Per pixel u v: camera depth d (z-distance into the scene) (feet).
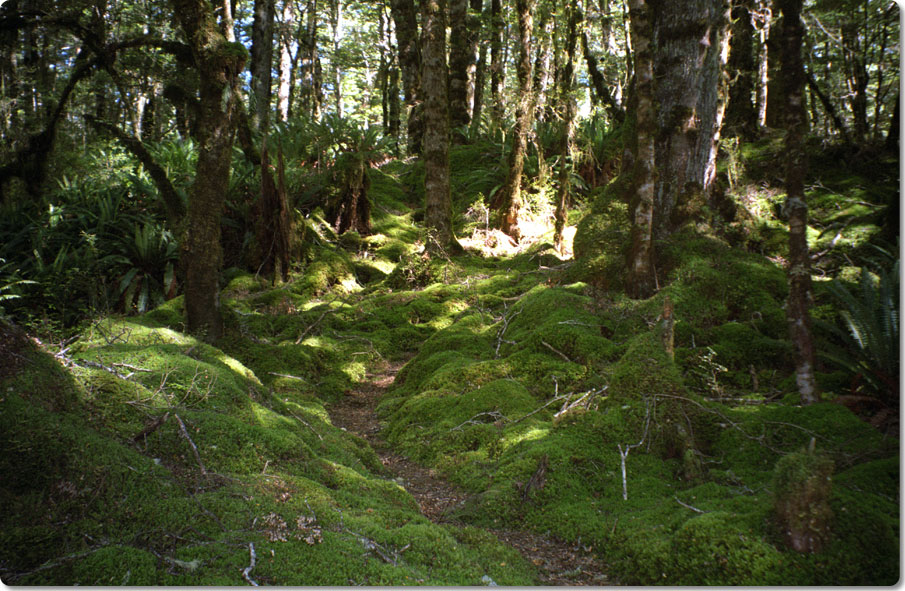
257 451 10.47
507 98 44.16
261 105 52.80
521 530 11.00
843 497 8.72
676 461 12.30
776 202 28.63
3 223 31.22
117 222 32.09
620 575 9.29
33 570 6.77
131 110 43.29
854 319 14.43
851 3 35.63
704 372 16.58
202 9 18.70
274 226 33.65
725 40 24.44
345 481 10.96
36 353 9.39
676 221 23.13
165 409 10.19
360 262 37.65
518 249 37.60
